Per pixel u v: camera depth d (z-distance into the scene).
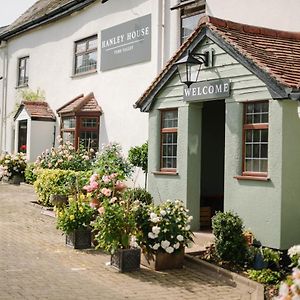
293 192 8.67
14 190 19.11
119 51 18.05
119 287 7.36
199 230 10.71
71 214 9.83
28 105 22.56
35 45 24.30
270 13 12.60
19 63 26.03
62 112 20.08
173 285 7.58
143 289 7.31
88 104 19.20
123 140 17.69
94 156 18.81
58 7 21.19
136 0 17.20
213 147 12.26
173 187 10.94
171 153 11.24
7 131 26.67
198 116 10.73
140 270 8.38
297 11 11.87
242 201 9.23
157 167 11.45
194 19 15.23
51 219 13.04
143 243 8.49
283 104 8.55
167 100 11.20
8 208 14.70
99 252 9.59
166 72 11.07
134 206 8.61
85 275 7.95
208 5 14.55
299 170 8.77
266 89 8.82
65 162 17.11
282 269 8.38
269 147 8.76
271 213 8.66
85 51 20.38
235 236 8.36
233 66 9.49
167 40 15.97
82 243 9.85
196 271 8.41
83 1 19.81
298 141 8.77
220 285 7.67
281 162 8.55
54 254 9.29
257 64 8.88
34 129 21.97
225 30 10.02
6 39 26.97
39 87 23.80
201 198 11.90
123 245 8.33
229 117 9.55
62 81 21.81
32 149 21.89
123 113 17.75
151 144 11.62
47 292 6.91
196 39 10.25
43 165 18.16
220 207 11.91
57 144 21.83
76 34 20.77
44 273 7.94
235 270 8.20
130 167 15.13
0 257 8.84
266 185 8.79
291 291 4.48
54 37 22.59
